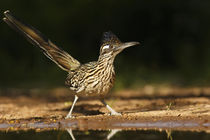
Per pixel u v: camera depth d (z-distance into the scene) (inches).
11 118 361.1
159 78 756.6
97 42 899.4
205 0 903.1
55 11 875.4
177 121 307.0
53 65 832.3
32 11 864.3
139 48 896.9
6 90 674.8
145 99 485.1
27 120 343.3
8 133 290.4
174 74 803.4
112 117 330.6
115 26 901.8
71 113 353.7
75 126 312.2
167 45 898.7
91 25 897.5
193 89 623.5
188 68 791.7
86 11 889.5
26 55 850.8
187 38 900.6
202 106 374.9
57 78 786.8
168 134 272.1
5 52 845.2
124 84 693.9
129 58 875.4
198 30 898.7
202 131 281.7
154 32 905.5
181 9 903.1
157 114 340.2
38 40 350.0
